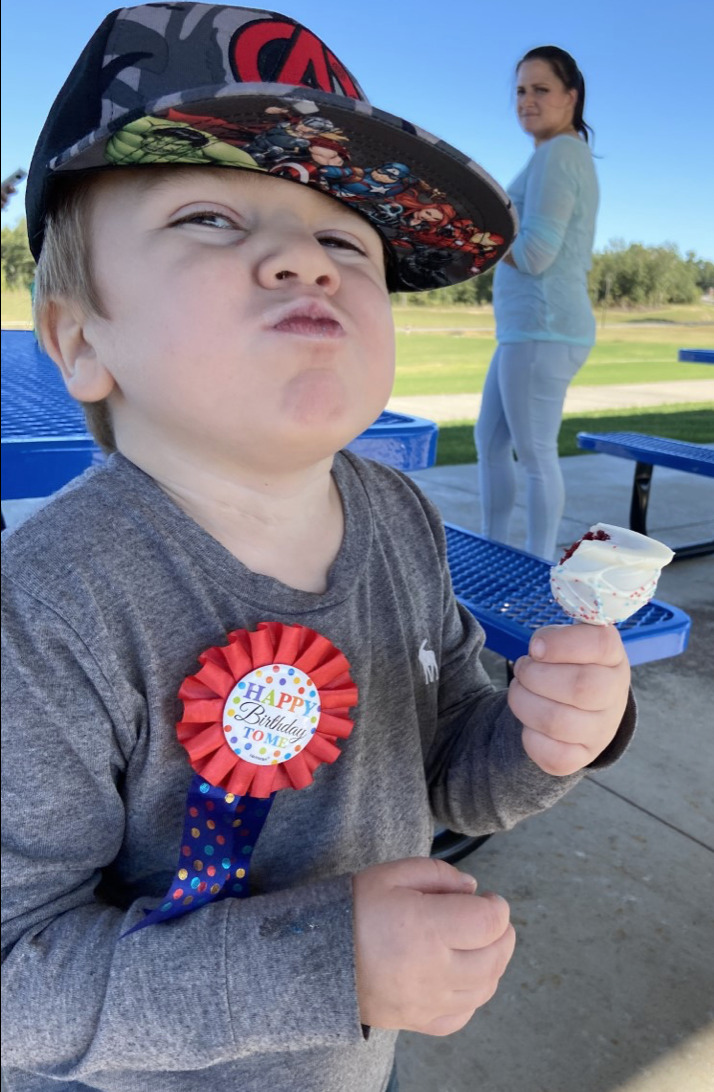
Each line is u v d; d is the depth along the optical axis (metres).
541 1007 1.54
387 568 0.93
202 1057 0.63
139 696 0.71
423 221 0.92
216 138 0.68
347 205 0.82
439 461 5.80
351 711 0.83
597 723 0.76
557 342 2.91
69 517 0.74
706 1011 1.52
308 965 0.63
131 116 0.65
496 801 0.92
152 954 0.64
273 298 0.68
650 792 2.12
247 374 0.67
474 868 1.90
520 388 2.97
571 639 0.74
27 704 0.66
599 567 0.71
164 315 0.68
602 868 1.88
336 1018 0.62
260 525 0.80
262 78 0.72
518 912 1.75
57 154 0.71
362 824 0.84
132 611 0.72
